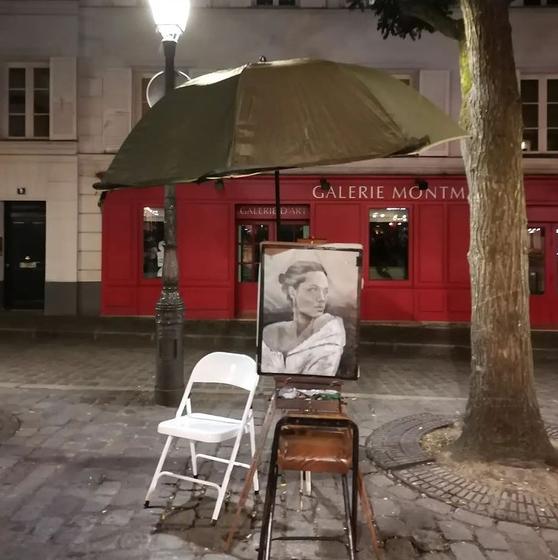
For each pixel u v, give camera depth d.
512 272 4.69
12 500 4.07
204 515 3.88
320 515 3.91
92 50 12.26
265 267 3.53
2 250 12.82
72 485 4.34
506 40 4.67
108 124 12.27
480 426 4.72
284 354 3.50
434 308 11.99
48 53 12.22
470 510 3.97
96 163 12.25
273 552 3.43
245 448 5.21
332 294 3.53
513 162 4.67
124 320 11.82
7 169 12.27
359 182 11.96
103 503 4.04
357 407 6.69
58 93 12.21
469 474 4.46
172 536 3.60
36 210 12.88
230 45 12.23
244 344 10.75
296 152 3.11
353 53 12.17
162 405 6.52
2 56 12.29
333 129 3.16
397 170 12.02
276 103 3.24
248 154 3.11
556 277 12.09
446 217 11.94
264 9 12.18
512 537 3.64
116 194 12.20
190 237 12.08
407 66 12.12
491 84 4.67
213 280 12.12
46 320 11.76
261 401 6.81
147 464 4.77
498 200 4.68
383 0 7.12
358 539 3.60
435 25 5.77
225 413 6.32
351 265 3.54
